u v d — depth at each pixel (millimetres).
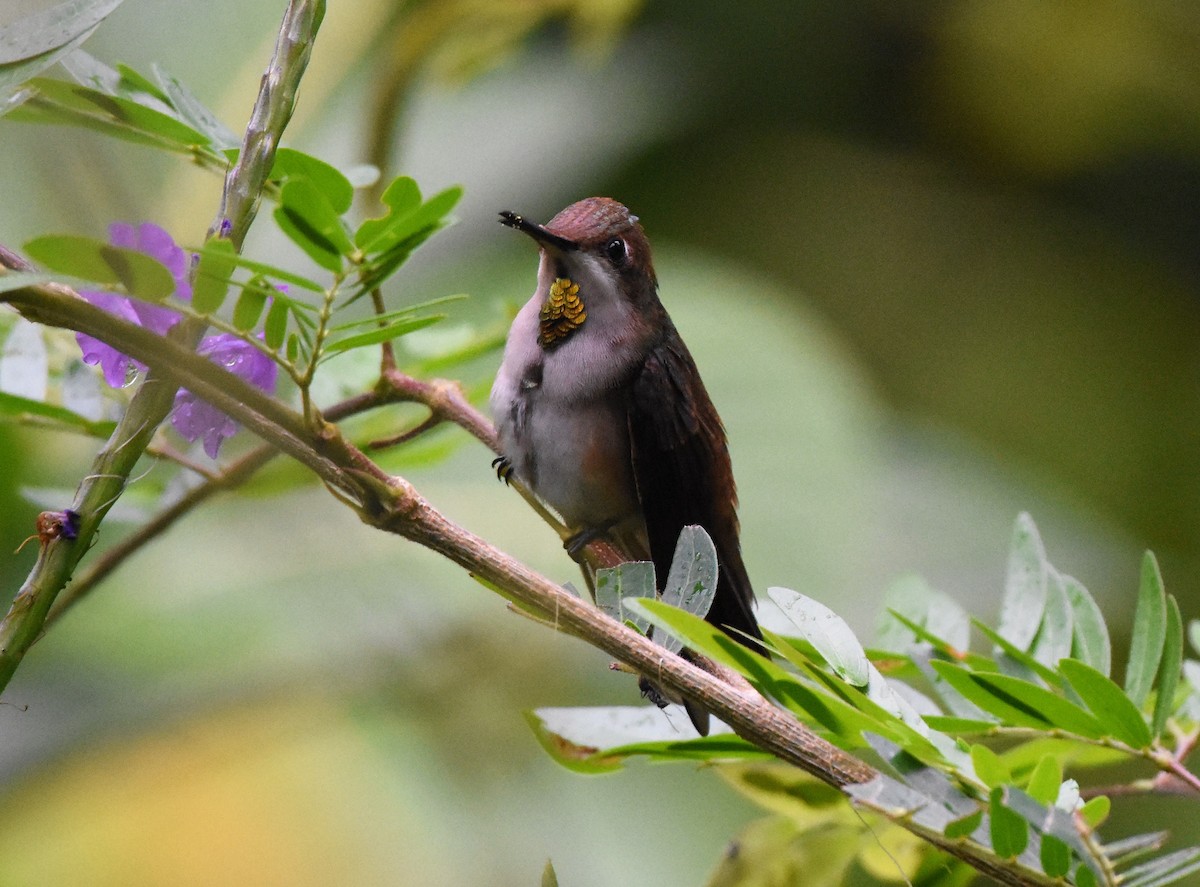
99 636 9727
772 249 13734
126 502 5777
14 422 4961
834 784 3689
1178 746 4480
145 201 9516
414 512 3654
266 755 9852
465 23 8133
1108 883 3520
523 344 6641
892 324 13844
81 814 9734
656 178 13586
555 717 4426
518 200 12008
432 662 9555
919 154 14141
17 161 9422
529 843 9336
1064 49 13398
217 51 10078
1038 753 4484
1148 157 13953
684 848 9445
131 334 3398
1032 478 12492
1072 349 13867
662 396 6578
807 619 3941
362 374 6246
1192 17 13172
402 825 9570
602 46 9891
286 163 3949
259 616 9766
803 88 13781
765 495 10141
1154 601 4316
